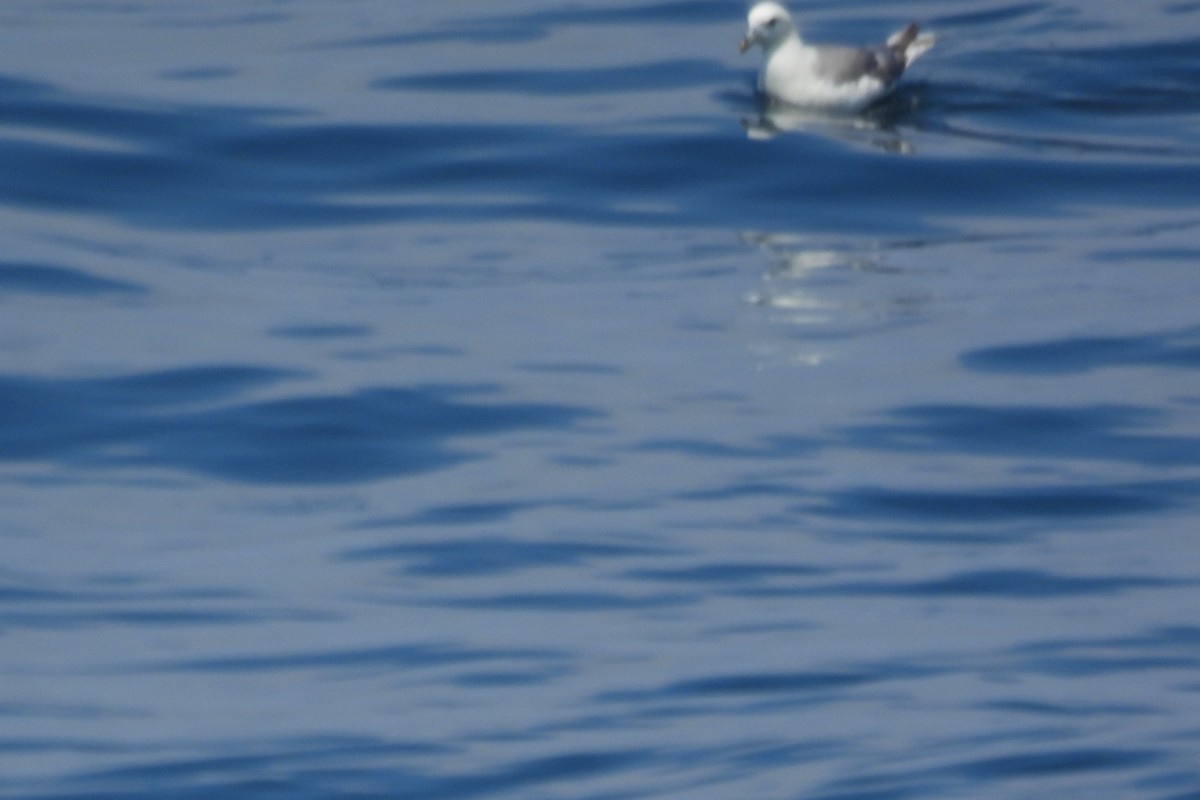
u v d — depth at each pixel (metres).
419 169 26.59
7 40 31.31
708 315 21.84
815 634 14.38
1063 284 22.78
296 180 26.16
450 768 12.29
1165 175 26.75
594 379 19.80
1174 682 13.30
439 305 22.03
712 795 11.76
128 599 15.21
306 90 29.19
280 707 13.27
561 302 22.19
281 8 33.94
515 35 32.19
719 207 25.75
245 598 15.23
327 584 15.45
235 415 18.83
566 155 26.97
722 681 13.55
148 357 20.14
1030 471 17.67
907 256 24.02
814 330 21.30
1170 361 20.20
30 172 25.75
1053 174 26.75
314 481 17.61
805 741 12.48
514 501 17.03
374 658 14.10
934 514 16.81
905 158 27.08
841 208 25.77
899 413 18.95
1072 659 13.80
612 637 14.41
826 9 34.72
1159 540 16.20
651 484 17.38
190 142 26.92
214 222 24.89
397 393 19.31
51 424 18.64
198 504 17.14
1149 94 29.94
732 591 15.26
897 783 11.77
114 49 31.06
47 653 14.23
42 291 22.14
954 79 30.50
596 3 34.03
